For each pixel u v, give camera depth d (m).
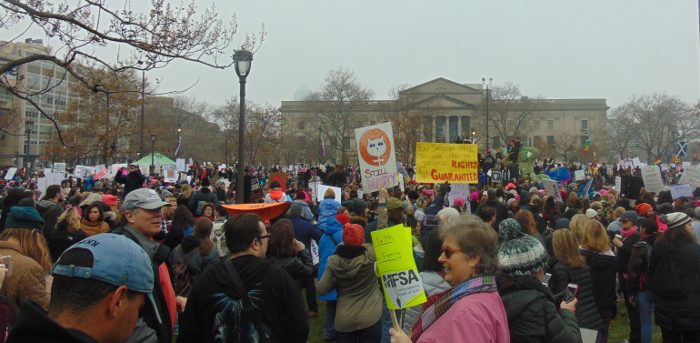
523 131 104.94
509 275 3.22
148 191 4.30
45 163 64.38
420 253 6.29
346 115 84.88
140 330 3.01
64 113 32.09
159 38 8.25
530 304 3.06
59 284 1.92
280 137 60.06
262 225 3.73
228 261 3.56
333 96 85.44
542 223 9.88
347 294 5.48
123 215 4.28
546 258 3.24
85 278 1.89
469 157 12.36
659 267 5.79
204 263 5.85
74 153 30.83
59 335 1.67
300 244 6.00
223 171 27.42
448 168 12.27
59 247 6.95
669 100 83.25
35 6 7.98
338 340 5.50
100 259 1.94
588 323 5.05
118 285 1.95
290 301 3.53
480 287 2.66
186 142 86.31
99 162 51.31
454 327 2.47
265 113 56.94
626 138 88.56
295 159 89.88
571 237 5.25
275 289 3.48
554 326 3.03
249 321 3.38
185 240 5.91
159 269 3.93
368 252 5.47
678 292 5.60
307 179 27.41
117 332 1.97
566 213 10.22
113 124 36.53
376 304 5.49
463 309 2.52
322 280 5.48
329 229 7.20
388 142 7.80
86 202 7.43
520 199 12.55
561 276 5.17
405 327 4.91
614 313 6.61
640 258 6.68
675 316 5.64
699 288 5.57
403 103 80.31
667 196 14.45
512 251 3.22
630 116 87.25
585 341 3.89
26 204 4.81
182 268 5.84
